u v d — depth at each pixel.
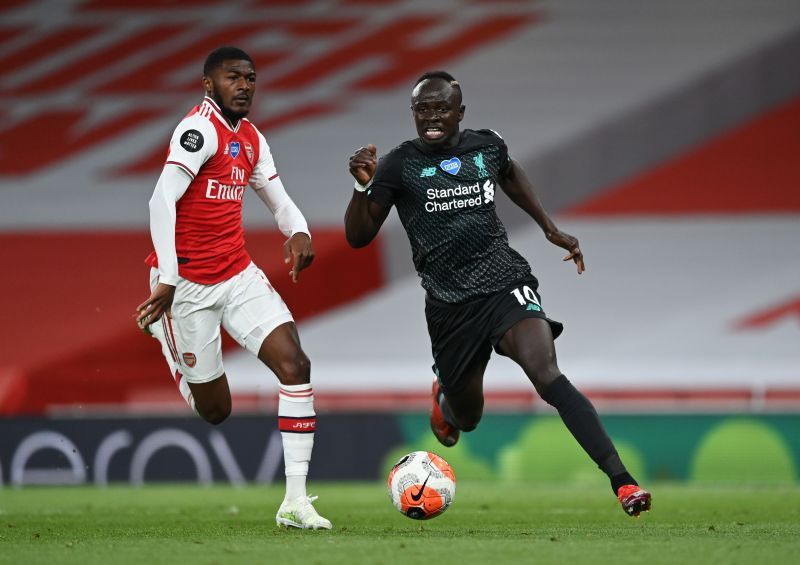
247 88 20.62
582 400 18.98
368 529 20.34
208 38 67.25
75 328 54.78
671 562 14.18
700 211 58.84
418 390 52.28
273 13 67.88
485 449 41.38
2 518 25.16
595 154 60.47
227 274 21.17
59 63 66.94
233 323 21.17
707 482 40.44
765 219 58.34
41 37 68.12
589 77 62.56
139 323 19.86
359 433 41.25
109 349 54.00
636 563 14.09
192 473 40.81
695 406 48.97
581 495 34.28
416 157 20.62
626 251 57.78
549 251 58.19
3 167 62.38
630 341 53.91
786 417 40.31
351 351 54.41
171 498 33.84
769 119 61.22
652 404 49.28
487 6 66.62
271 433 40.84
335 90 63.94
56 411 50.31
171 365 22.73
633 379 51.91
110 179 61.75
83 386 50.62
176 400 50.94
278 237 58.06
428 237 20.78
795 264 56.50
